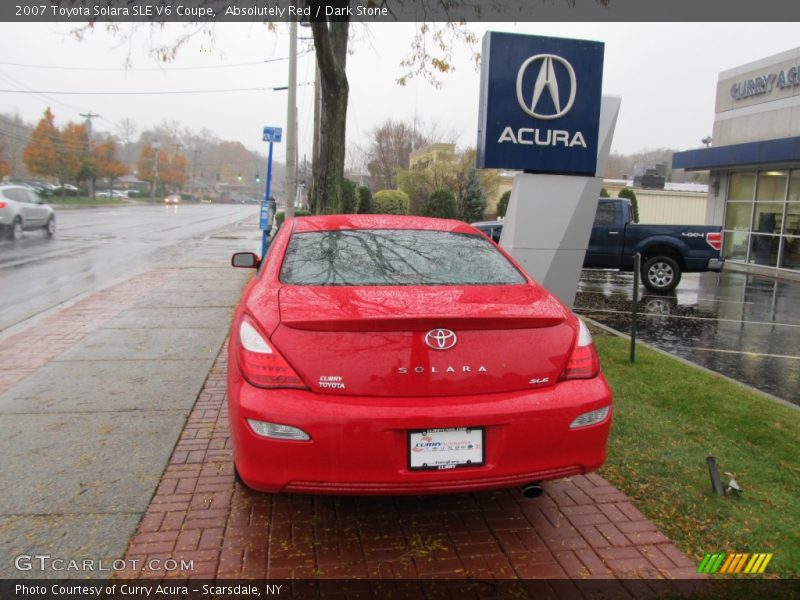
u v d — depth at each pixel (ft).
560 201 22.29
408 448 8.64
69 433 13.78
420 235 12.84
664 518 10.60
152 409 15.35
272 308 9.48
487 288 10.71
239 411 8.77
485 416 8.70
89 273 41.37
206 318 26.37
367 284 10.57
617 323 29.96
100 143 242.37
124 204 225.76
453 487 8.80
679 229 39.73
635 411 15.72
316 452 8.48
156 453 12.81
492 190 110.32
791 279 51.52
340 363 8.66
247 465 8.77
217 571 8.98
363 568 9.15
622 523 10.44
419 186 111.04
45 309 28.99
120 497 10.98
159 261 49.21
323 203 32.01
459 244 12.62
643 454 13.10
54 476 11.71
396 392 8.67
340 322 8.75
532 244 22.38
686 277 52.13
